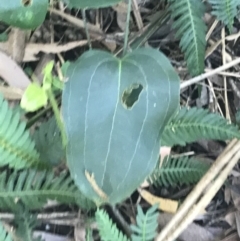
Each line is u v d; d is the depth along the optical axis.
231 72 0.36
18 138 0.28
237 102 0.36
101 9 0.36
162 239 0.31
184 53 0.33
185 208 0.31
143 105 0.24
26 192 0.29
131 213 0.33
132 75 0.25
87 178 0.25
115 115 0.24
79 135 0.24
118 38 0.35
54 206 0.32
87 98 0.24
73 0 0.27
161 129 0.24
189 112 0.31
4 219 0.30
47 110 0.32
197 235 0.33
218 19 0.34
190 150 0.35
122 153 0.24
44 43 0.34
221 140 0.34
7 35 0.33
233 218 0.34
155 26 0.35
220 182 0.32
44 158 0.30
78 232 0.31
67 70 0.24
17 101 0.32
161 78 0.25
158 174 0.32
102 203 0.29
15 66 0.32
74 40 0.35
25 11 0.26
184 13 0.32
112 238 0.28
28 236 0.29
